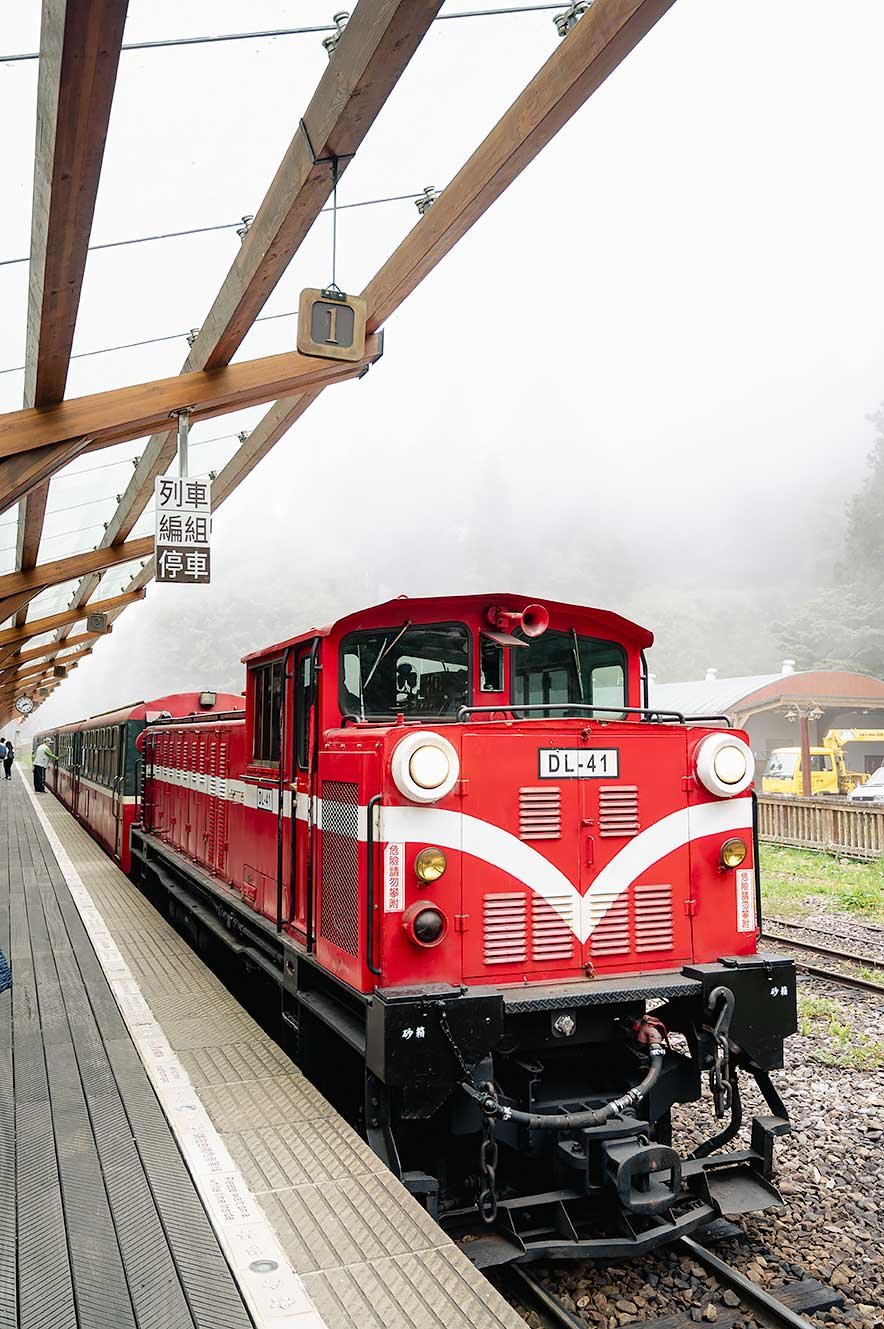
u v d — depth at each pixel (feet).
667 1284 13.58
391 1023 13.05
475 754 14.84
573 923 15.33
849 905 42.09
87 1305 9.55
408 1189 13.12
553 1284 13.58
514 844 14.98
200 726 31.30
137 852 41.91
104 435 21.74
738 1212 14.47
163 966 24.38
